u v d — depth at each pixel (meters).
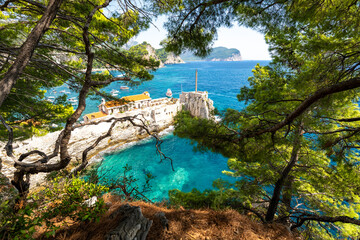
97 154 36.94
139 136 45.69
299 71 9.23
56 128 11.95
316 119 5.44
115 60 7.60
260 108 8.40
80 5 6.41
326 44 5.53
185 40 4.93
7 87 2.76
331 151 5.27
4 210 2.80
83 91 4.13
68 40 7.82
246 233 4.48
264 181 9.11
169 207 6.81
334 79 5.00
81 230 3.91
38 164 3.99
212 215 5.04
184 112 5.82
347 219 4.45
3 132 9.59
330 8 4.55
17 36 7.32
